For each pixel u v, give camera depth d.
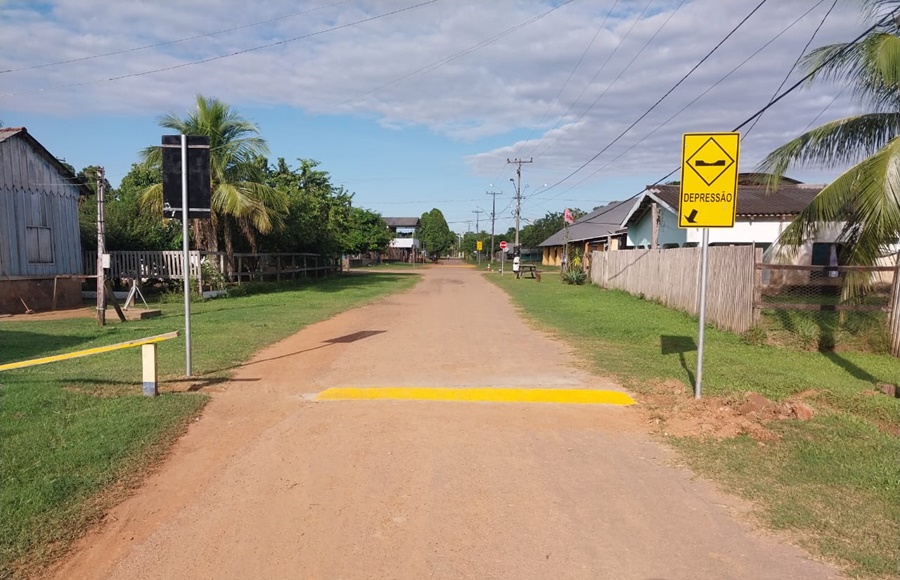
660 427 6.16
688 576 3.48
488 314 16.50
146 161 23.03
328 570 3.56
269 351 10.44
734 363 9.35
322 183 38.19
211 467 5.14
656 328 13.17
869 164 9.35
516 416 6.58
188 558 3.70
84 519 4.15
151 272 21.84
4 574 3.49
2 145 17.11
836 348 10.93
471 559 3.67
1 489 4.48
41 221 18.61
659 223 24.89
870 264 10.22
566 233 42.22
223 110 23.48
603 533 3.99
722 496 4.54
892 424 6.30
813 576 3.48
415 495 4.57
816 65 10.52
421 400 7.23
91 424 5.98
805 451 5.38
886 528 4.00
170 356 9.73
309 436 5.93
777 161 11.81
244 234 26.38
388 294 24.22
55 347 10.58
